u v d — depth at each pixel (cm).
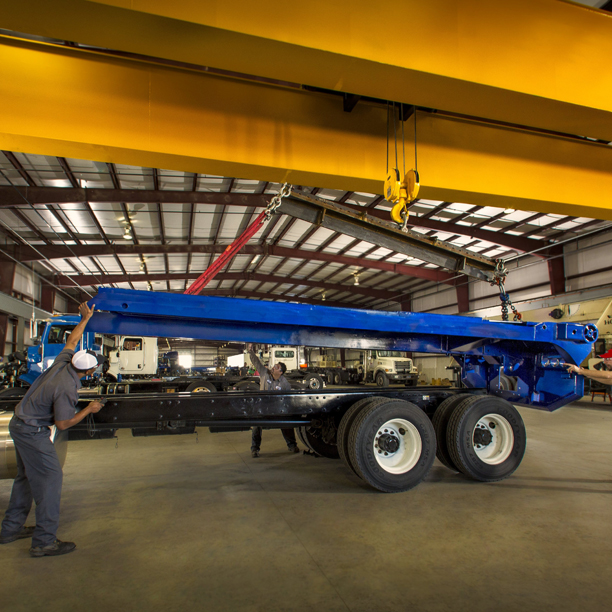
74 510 380
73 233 1845
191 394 456
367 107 640
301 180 635
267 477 488
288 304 448
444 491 436
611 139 597
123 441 726
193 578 259
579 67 505
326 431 523
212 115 576
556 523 347
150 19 372
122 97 547
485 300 2347
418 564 275
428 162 657
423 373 2997
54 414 302
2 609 227
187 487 448
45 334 955
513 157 701
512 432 488
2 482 478
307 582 253
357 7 423
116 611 224
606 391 1429
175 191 1475
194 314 421
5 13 365
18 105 512
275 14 399
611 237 1673
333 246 2223
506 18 479
